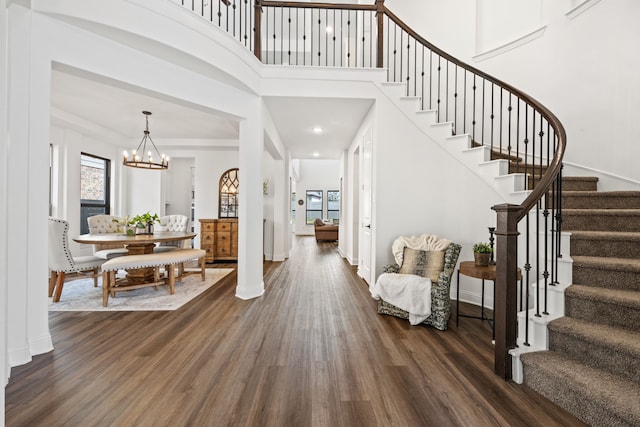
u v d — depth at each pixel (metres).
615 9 3.05
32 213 2.04
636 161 2.92
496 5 4.14
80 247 5.20
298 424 1.45
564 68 3.47
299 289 3.97
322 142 6.05
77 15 2.11
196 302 3.38
